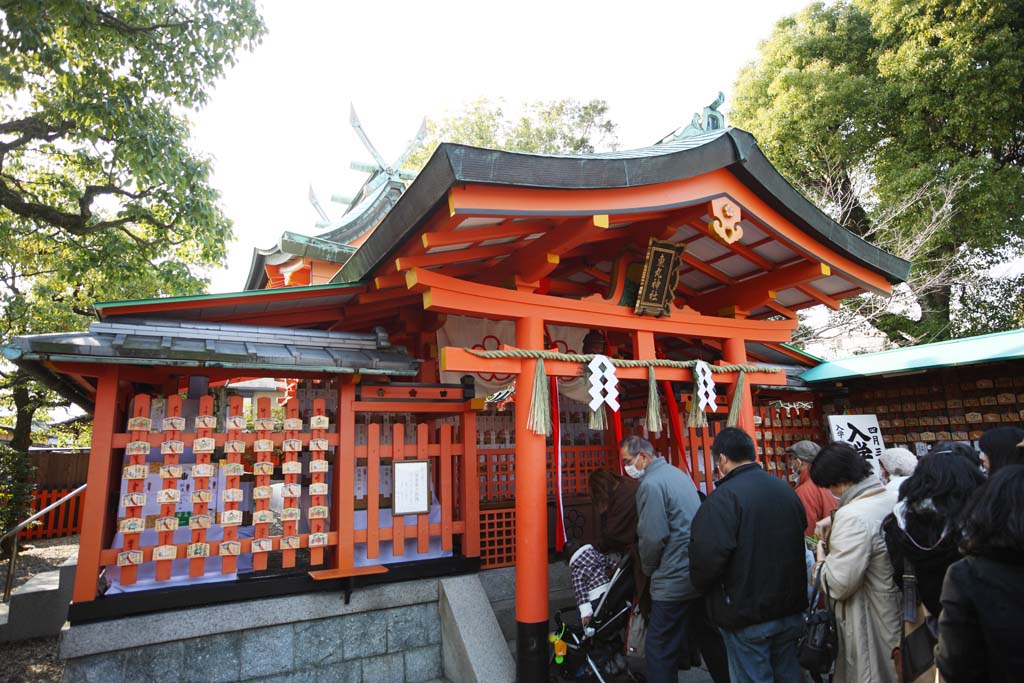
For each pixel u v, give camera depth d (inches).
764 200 184.7
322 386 263.6
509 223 159.6
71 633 136.7
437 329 223.3
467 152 127.9
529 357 173.5
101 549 144.7
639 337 200.7
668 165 160.6
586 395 241.3
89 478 146.3
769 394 322.3
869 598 117.6
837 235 195.9
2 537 280.8
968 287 543.5
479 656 165.2
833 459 123.8
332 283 191.2
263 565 163.3
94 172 345.1
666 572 141.0
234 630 152.5
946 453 105.0
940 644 75.9
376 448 181.8
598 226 153.0
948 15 490.0
